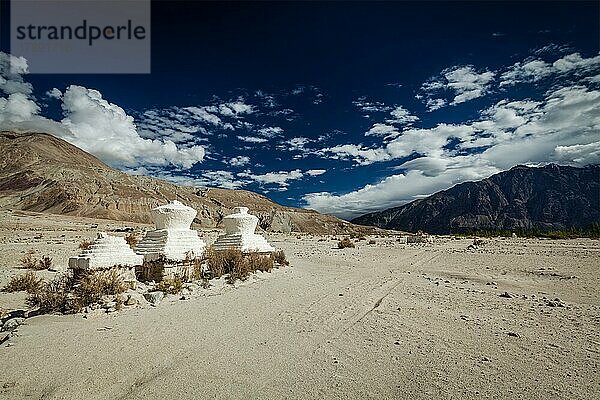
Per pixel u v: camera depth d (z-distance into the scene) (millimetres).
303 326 10234
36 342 8664
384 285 16672
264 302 12789
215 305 12180
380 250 35625
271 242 47344
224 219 21094
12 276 16812
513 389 6719
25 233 44062
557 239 55375
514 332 9797
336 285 16312
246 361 7879
